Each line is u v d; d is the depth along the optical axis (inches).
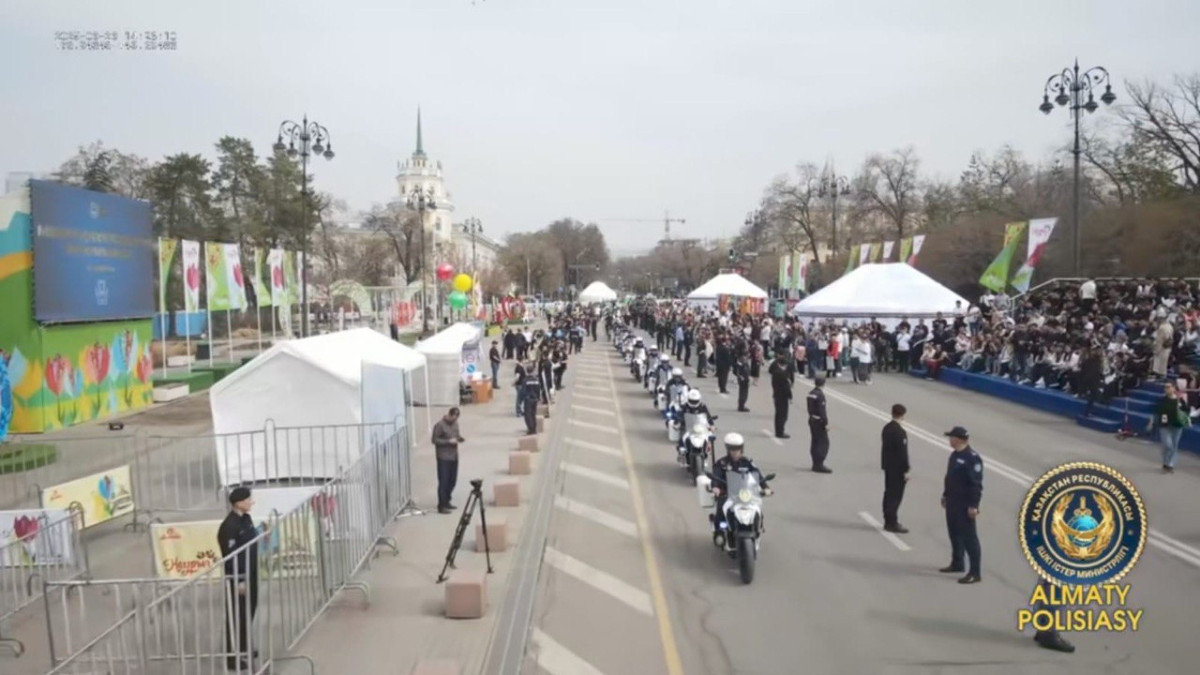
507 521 548.1
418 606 404.8
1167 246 1701.5
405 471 565.0
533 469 709.9
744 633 371.2
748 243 4121.6
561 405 1117.7
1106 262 1910.7
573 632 375.6
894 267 1638.8
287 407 639.1
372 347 784.3
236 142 2694.4
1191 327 990.4
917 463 720.3
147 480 627.2
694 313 2086.6
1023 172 2945.4
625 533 528.1
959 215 2773.1
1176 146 1952.5
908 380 1333.7
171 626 358.6
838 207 3260.3
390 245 3651.6
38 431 896.3
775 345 1509.6
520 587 427.8
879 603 404.8
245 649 329.4
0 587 407.8
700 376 1438.2
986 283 1440.7
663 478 682.8
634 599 414.9
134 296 1094.4
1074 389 976.9
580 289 6043.3
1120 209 1915.6
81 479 510.6
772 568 458.3
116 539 523.8
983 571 448.8
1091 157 2260.1
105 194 1021.2
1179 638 360.2
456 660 343.3
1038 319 1213.7
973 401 1085.8
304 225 1512.1
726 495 469.7
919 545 495.2
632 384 1365.7
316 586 374.3
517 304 3265.3
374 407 648.4
